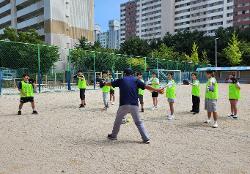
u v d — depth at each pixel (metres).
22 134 8.27
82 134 8.32
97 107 14.37
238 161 6.03
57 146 7.06
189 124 10.03
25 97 11.83
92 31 66.19
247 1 95.94
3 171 5.40
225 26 108.31
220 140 7.78
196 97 12.55
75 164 5.78
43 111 12.89
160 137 8.05
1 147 6.93
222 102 16.84
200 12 115.56
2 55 29.03
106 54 34.06
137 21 140.12
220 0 109.50
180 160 6.06
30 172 5.36
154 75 13.78
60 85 27.86
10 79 25.28
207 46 71.94
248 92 25.08
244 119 11.08
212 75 9.76
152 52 67.25
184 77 41.66
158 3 129.12
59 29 56.91
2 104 15.20
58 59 32.41
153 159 6.11
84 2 63.91
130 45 70.12
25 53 28.77
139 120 7.39
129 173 5.31
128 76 7.64
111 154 6.43
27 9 62.19
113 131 7.65
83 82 14.32
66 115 11.80
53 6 55.91
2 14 72.94
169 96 11.03
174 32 124.00
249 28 76.00
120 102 7.47
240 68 50.47
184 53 69.44
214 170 5.51
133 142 7.46
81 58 33.62
